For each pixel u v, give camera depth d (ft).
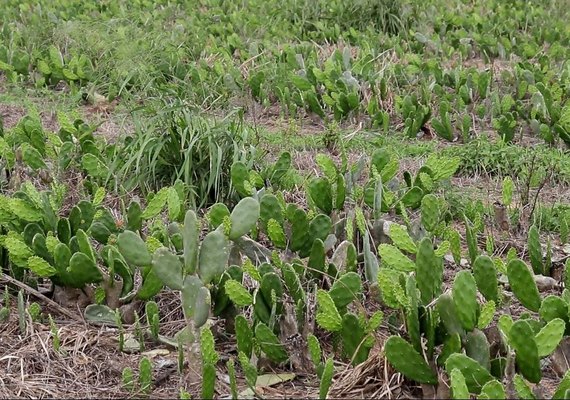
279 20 36.37
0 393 12.12
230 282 12.81
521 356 11.40
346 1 37.40
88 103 26.91
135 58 26.50
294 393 12.20
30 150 17.98
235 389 11.55
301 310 12.80
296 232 14.49
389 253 13.37
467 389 10.78
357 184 18.30
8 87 28.04
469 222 18.28
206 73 27.30
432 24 36.50
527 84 26.89
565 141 23.27
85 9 37.96
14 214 15.15
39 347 13.11
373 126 24.68
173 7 38.06
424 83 25.93
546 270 15.58
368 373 12.28
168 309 14.44
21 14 35.50
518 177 20.94
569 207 19.03
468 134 23.73
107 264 14.24
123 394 12.17
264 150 20.89
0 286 14.84
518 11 39.29
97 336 13.46
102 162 19.20
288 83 27.63
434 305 12.44
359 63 27.94
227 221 12.90
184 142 19.07
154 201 14.94
